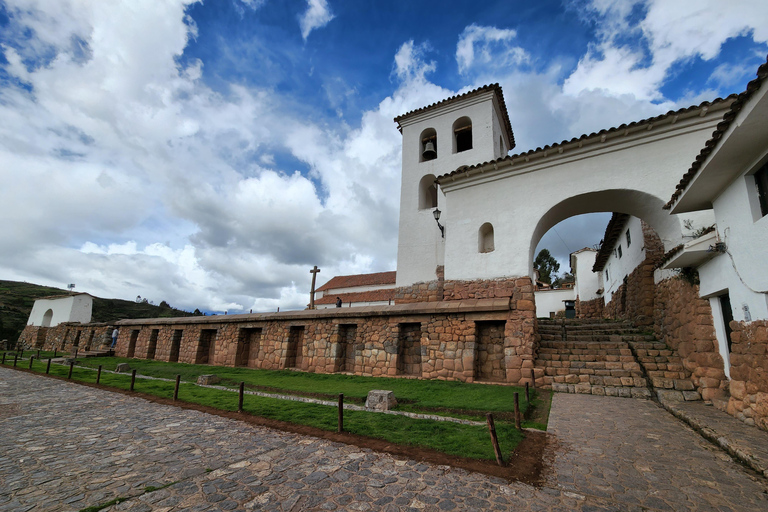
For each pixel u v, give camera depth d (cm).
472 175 1224
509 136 2184
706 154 566
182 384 1126
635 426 608
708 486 395
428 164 1847
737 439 506
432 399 812
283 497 376
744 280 600
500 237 1146
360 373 1201
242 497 375
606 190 1020
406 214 1802
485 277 1136
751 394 582
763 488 389
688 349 855
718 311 737
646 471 435
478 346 1077
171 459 488
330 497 376
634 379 857
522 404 728
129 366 1576
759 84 425
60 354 2433
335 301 3553
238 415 727
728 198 640
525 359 977
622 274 1694
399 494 383
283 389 994
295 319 1411
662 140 979
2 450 528
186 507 354
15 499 371
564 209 1145
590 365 948
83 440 575
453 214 1254
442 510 350
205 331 1789
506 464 458
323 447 531
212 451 520
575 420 643
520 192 1148
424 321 1127
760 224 553
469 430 588
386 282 3553
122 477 429
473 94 1808
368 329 1227
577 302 2723
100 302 5669
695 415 630
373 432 588
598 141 1035
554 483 407
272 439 572
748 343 591
